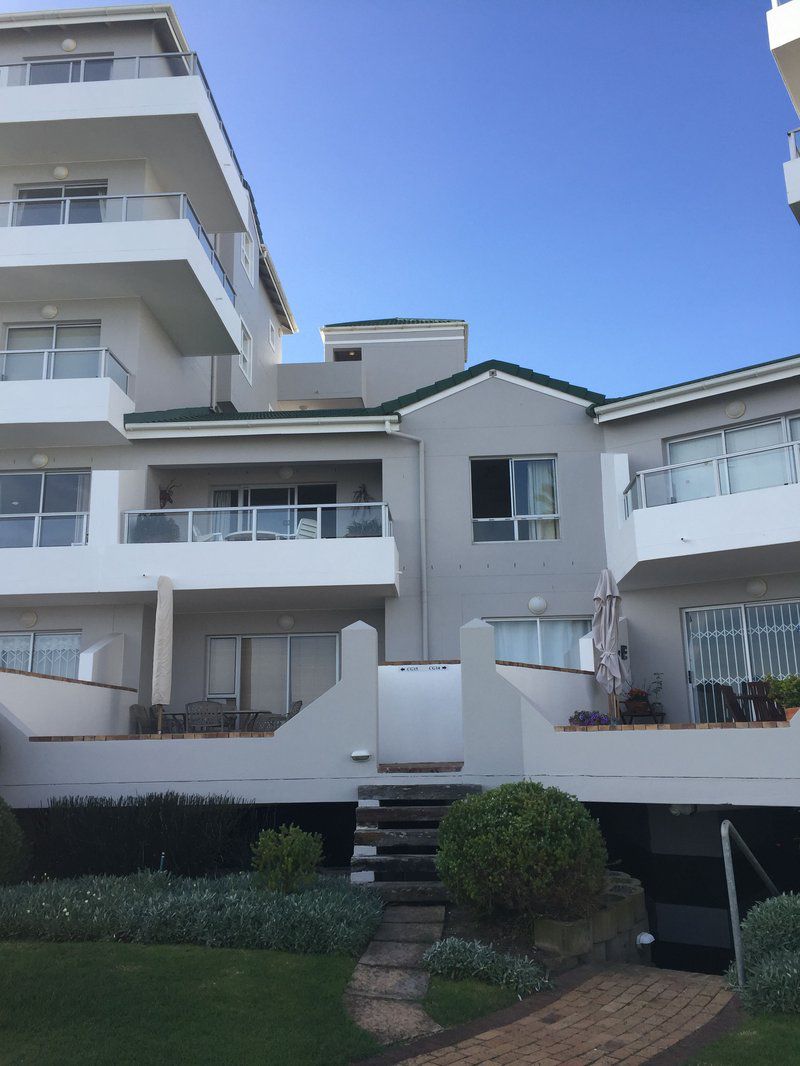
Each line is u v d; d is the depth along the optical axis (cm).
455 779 1109
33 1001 666
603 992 763
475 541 1795
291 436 1838
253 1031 637
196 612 1858
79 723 1409
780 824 1212
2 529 1770
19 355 1859
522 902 841
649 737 1038
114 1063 577
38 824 1140
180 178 2162
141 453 1850
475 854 852
